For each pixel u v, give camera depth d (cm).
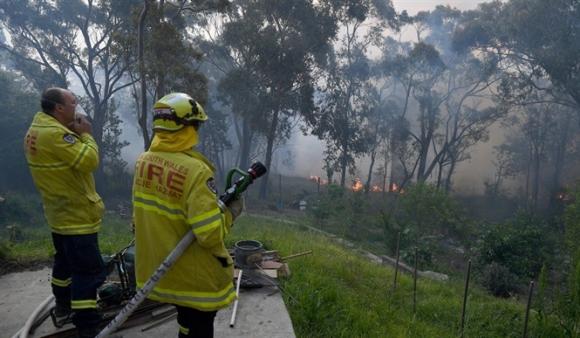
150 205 228
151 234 228
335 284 560
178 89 1972
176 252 220
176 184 219
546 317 564
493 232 1636
